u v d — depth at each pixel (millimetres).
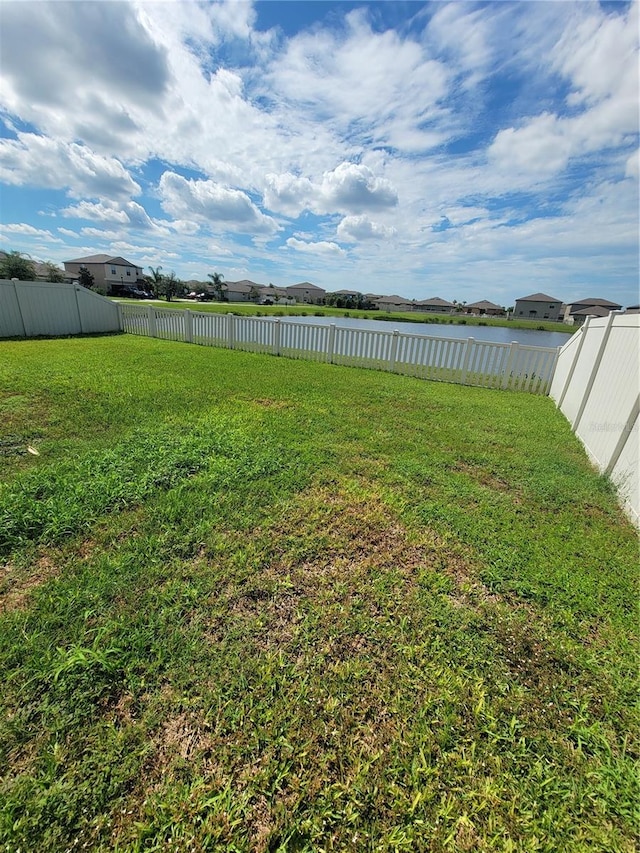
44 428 4117
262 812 1200
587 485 3537
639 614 2059
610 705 1572
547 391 7715
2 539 2344
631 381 3518
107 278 58000
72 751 1326
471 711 1524
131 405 5000
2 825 1129
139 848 1106
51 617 1826
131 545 2352
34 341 10539
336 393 6430
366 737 1423
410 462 3789
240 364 8391
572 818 1221
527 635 1890
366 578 2215
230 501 2885
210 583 2086
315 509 2877
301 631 1845
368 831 1166
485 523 2842
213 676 1603
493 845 1153
